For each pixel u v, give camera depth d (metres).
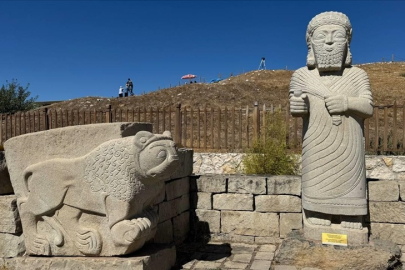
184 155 5.40
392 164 7.76
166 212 4.80
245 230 5.33
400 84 23.73
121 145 3.45
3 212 3.92
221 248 5.00
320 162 4.15
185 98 21.67
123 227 3.46
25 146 3.83
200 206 5.56
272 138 7.30
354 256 3.97
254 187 5.29
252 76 34.28
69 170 3.63
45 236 3.77
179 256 4.66
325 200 4.12
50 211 3.73
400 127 12.31
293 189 5.12
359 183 4.09
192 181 5.60
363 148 4.20
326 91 4.18
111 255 3.57
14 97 22.02
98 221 3.61
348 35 4.25
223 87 23.94
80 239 3.62
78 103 22.11
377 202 4.68
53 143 3.76
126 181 3.43
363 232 4.11
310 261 4.13
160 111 9.36
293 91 4.39
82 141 3.69
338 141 4.09
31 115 10.41
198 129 9.05
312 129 4.21
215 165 8.61
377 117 8.09
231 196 5.40
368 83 4.21
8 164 3.88
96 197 3.52
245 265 4.27
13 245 3.92
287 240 4.26
